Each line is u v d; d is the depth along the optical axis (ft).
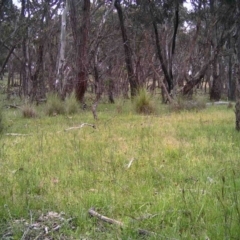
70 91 57.77
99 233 10.80
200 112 45.11
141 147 21.35
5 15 70.85
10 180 15.35
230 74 86.94
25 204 12.53
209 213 11.60
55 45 75.51
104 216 11.71
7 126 31.01
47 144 22.71
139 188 14.35
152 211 12.16
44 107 46.06
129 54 62.95
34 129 30.58
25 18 70.79
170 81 61.87
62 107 44.80
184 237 10.24
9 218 11.67
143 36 75.77
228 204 12.11
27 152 20.42
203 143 22.75
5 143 23.43
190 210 11.82
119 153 19.88
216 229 10.50
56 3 71.72
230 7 57.16
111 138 25.09
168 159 18.85
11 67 102.63
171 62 63.41
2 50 88.63
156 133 27.04
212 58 59.77
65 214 12.09
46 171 16.76
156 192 14.21
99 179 15.60
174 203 12.53
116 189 14.23
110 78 68.28
